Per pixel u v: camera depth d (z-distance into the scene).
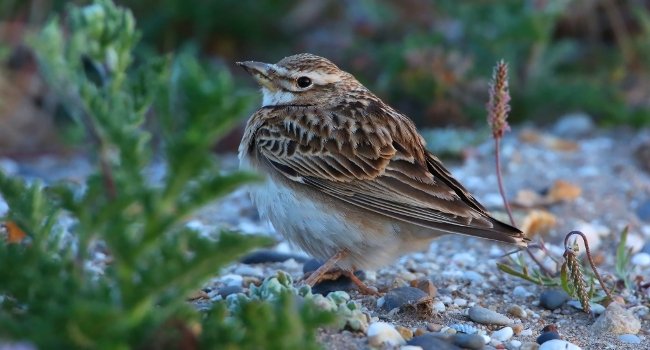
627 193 16.27
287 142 11.50
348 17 23.17
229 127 7.27
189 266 7.08
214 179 7.07
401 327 9.87
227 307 9.41
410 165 11.39
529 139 19.02
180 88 7.33
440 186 11.18
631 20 22.45
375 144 11.47
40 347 7.06
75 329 6.86
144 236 7.06
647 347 10.28
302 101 12.17
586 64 22.12
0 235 9.09
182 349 7.35
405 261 12.95
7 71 21.41
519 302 11.45
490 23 20.69
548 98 20.39
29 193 8.13
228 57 22.61
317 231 11.12
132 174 7.32
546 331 10.36
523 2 20.55
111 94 7.84
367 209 11.05
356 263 11.19
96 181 7.36
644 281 12.13
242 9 22.61
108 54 7.86
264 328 7.40
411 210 10.98
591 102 20.16
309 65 12.21
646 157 17.58
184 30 22.58
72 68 7.43
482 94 20.23
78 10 7.84
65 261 7.80
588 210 15.50
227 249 7.12
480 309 10.62
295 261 12.82
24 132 20.80
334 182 11.26
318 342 9.08
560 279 11.37
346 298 9.91
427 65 20.14
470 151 18.28
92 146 7.41
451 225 10.73
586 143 19.05
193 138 6.96
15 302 8.19
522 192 15.96
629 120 19.88
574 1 22.39
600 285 11.74
